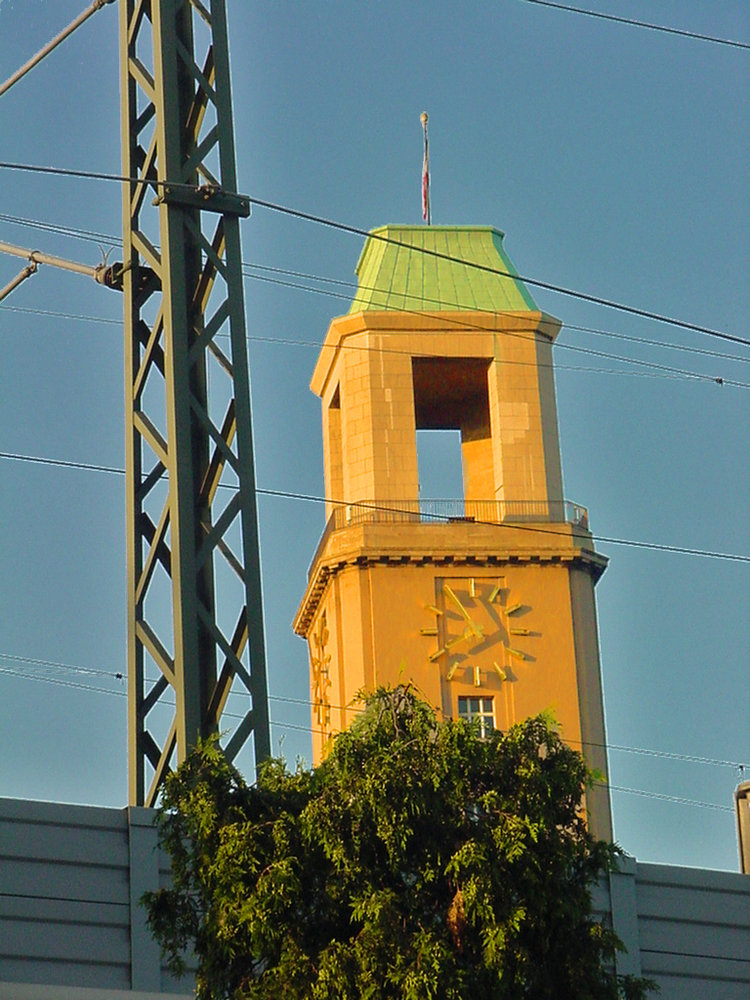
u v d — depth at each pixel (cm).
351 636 13575
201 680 5084
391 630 13538
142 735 5231
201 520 5212
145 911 5903
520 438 14138
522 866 4481
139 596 5262
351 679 13488
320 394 15075
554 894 4503
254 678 5062
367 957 4344
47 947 5775
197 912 4722
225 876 4481
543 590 13750
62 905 5828
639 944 7075
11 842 5834
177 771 4669
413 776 4488
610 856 4650
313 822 4469
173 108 5353
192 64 5459
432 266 14662
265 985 4425
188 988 5891
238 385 5247
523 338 14350
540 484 14038
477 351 14262
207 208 5300
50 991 5009
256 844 4503
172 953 4766
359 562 13638
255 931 4428
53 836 5888
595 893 7056
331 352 14475
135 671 5247
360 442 14075
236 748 5009
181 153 5353
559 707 13475
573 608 13725
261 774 4712
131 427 5397
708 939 7219
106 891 5891
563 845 4553
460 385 14588
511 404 14212
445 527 13750
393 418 14075
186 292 5250
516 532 13800
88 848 5912
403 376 14188
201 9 5503
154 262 5381
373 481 13975
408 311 14288
